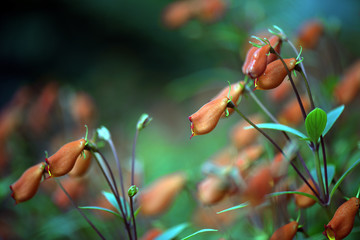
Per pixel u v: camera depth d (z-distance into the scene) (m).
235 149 0.54
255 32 0.66
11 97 1.56
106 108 1.56
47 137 0.66
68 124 0.64
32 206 0.59
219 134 0.95
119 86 1.68
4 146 0.61
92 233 0.56
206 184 0.46
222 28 0.64
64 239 0.58
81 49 1.75
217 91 1.47
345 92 0.52
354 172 0.54
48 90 0.65
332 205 0.47
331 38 0.57
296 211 0.47
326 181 0.40
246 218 0.52
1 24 1.66
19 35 1.65
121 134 1.07
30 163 0.65
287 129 0.40
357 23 1.05
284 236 0.40
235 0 0.78
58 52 1.70
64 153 0.40
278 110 0.55
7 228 0.62
